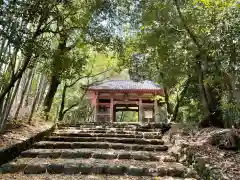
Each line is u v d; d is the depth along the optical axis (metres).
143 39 10.02
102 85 17.69
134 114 28.59
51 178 4.38
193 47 7.72
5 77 5.68
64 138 7.21
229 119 7.01
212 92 7.33
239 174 3.63
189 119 12.90
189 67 8.86
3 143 5.35
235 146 4.98
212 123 7.20
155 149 6.44
